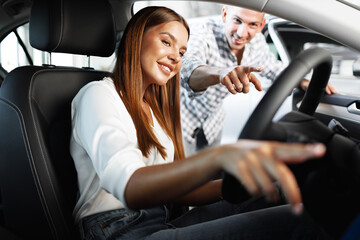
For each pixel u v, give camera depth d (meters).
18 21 1.56
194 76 1.41
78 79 1.12
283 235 0.71
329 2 0.87
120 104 0.94
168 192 0.60
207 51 1.80
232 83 1.06
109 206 0.92
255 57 1.98
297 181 0.66
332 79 1.92
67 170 1.01
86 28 1.08
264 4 0.91
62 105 1.04
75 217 0.93
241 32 1.73
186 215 1.11
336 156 0.65
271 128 0.65
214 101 2.02
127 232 0.88
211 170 0.52
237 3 0.93
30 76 0.97
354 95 1.68
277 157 0.43
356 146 0.69
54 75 1.04
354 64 1.32
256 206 1.06
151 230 0.92
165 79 1.03
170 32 1.00
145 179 0.62
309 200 0.65
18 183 0.93
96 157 0.76
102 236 0.85
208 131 2.10
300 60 0.68
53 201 0.90
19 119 0.91
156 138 1.01
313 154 0.41
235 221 0.77
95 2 1.11
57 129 1.00
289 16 0.90
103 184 0.71
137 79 0.99
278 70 2.07
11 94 0.94
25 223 0.95
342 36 0.87
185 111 2.08
